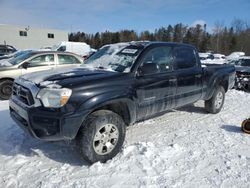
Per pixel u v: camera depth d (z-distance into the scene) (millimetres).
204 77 5750
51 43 52219
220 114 6383
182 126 5367
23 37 49469
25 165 3631
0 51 24297
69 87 3400
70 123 3352
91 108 3486
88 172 3459
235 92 9570
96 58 4891
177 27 93312
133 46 4605
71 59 9375
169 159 3828
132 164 3656
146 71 4266
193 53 5547
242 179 3338
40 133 3426
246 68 11164
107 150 3732
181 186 3170
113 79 3820
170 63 4879
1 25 47312
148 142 4305
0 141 4402
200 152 4086
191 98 5426
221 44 68500
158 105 4539
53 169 3535
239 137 4793
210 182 3266
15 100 3939
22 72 8438
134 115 4105
